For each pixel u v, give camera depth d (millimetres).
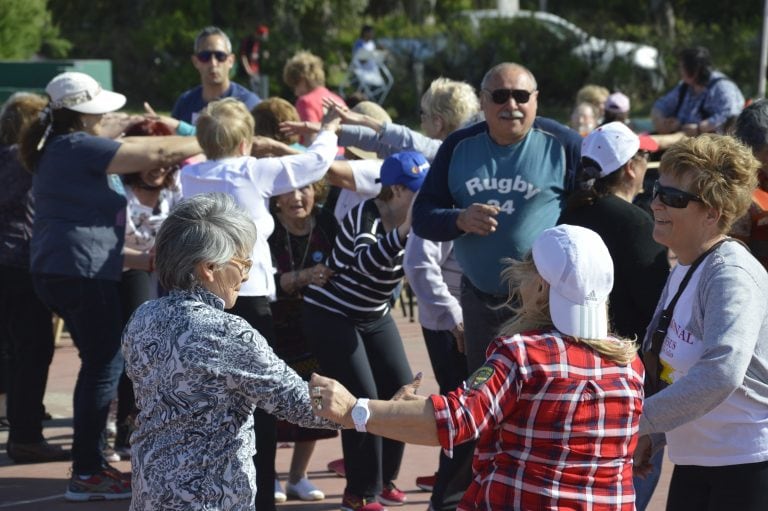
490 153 6016
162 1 36438
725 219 4332
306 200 6574
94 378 7094
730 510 4355
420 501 7277
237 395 3881
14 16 27406
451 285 7082
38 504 7156
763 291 4227
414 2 40031
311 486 7355
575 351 3676
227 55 10828
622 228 5191
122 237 7082
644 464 4867
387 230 6586
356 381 6496
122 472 7715
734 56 35219
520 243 5938
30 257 7223
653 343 4527
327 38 37062
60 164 6848
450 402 3621
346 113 7402
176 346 3793
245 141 6430
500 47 32031
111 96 7004
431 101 7762
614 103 14352
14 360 8094
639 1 42125
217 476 3816
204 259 3889
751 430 4320
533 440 3633
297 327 6961
